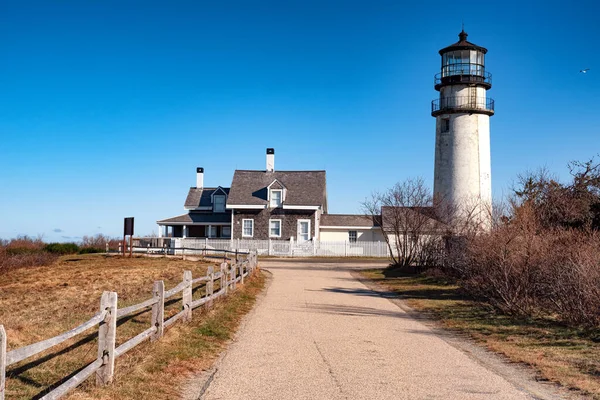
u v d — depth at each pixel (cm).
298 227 4981
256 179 5228
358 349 1122
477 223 2461
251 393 801
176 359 960
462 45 4172
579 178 2602
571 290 1392
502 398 787
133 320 1322
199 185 5562
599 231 1947
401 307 1808
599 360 1018
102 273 2614
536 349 1123
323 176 5219
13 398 723
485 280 1797
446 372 941
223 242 4922
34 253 3712
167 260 3484
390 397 789
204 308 1466
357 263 4053
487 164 4294
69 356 973
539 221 2144
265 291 2138
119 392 752
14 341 1093
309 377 895
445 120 4319
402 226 3394
